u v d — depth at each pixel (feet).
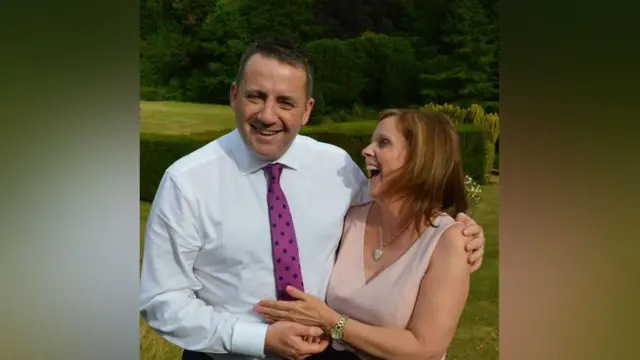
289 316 6.36
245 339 6.33
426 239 6.27
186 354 6.86
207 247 6.52
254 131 6.32
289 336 6.26
